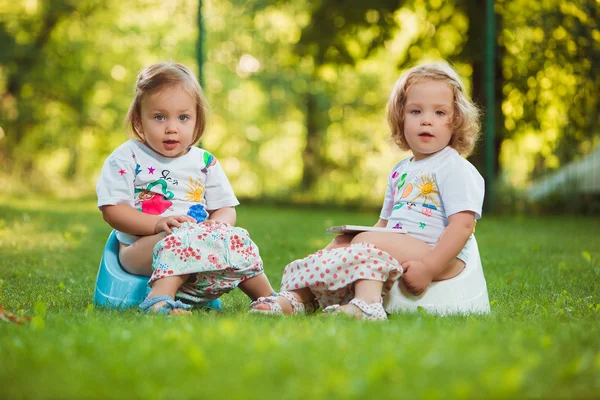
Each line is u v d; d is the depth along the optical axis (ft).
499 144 32.91
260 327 7.26
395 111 10.84
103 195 10.27
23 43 45.29
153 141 10.46
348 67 35.24
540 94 32.22
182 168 10.68
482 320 8.43
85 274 13.65
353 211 34.60
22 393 5.09
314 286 9.30
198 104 10.73
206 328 7.02
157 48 50.21
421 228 10.11
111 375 5.45
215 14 48.42
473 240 10.41
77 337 6.69
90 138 52.95
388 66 47.70
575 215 30.94
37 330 7.13
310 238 20.86
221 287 9.66
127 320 7.93
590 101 31.65
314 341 6.44
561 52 31.48
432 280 9.70
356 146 45.39
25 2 47.03
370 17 33.81
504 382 5.14
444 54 34.04
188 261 9.34
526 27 31.53
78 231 21.52
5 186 41.09
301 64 40.24
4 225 22.26
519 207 31.32
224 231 9.67
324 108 46.34
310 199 38.99
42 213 26.32
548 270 14.49
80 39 47.88
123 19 49.80
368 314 8.75
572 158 32.17
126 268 10.30
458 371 5.52
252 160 55.31
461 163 10.12
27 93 46.37
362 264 9.17
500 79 32.24
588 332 7.25
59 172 56.03
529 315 9.02
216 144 55.42
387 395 5.04
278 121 54.24
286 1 40.83
